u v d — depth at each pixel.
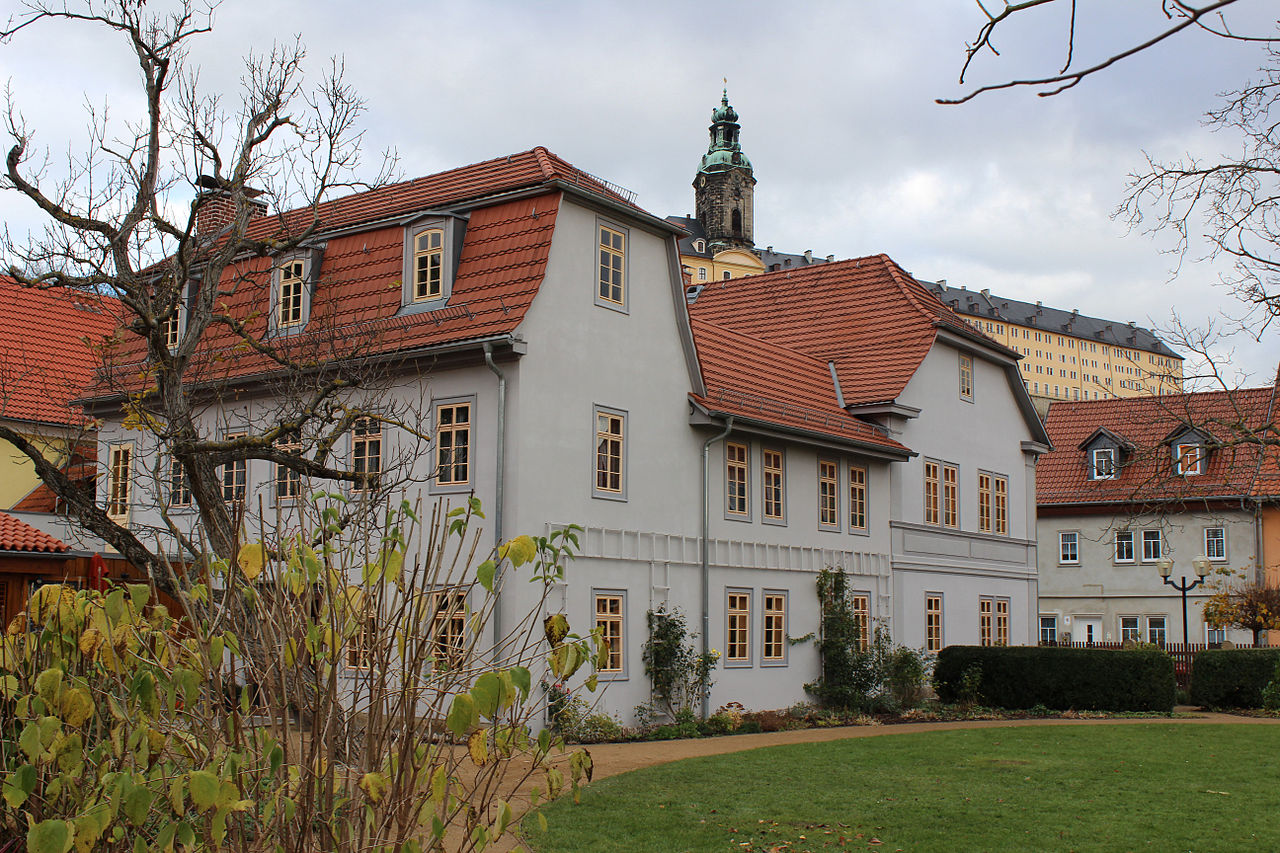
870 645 28.33
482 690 5.27
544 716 19.80
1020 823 13.06
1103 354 174.62
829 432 27.66
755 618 25.45
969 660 29.14
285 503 22.22
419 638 5.66
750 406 25.97
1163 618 44.91
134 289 15.80
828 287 35.12
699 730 22.41
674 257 24.19
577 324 21.66
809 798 14.42
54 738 5.39
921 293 33.91
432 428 21.17
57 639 6.14
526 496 20.16
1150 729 23.12
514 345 20.05
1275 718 26.67
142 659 5.77
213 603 5.94
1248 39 4.70
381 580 5.69
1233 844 12.08
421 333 21.19
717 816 13.21
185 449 14.77
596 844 11.74
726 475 25.17
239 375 22.61
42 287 16.05
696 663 23.14
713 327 28.36
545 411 20.75
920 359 31.03
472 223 22.23
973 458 34.09
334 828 5.44
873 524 29.62
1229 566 43.31
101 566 23.66
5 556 22.12
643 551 22.62
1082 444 48.03
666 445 23.58
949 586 32.28
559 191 21.33
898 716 26.81
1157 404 16.11
